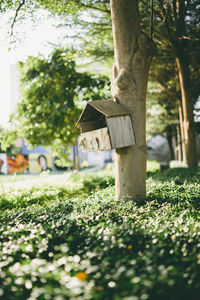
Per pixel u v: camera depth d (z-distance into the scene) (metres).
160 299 2.08
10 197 7.51
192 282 2.25
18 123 11.91
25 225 3.75
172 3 10.02
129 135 5.20
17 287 2.61
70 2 8.32
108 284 2.21
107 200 5.55
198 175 8.98
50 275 2.53
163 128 23.97
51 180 11.62
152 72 14.08
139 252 2.57
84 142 5.75
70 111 11.45
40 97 11.40
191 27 11.16
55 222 3.95
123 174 5.49
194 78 14.06
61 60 10.88
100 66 13.27
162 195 5.69
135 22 5.52
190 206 4.77
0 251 3.00
